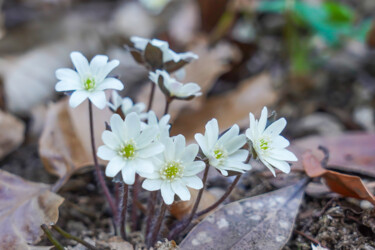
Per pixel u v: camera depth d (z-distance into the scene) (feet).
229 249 0.82
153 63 0.86
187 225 0.84
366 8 1.59
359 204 0.88
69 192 1.00
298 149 0.98
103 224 0.94
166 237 0.86
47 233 0.80
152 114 0.80
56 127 0.98
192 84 0.83
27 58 1.32
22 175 1.05
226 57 1.33
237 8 1.38
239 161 0.77
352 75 1.35
